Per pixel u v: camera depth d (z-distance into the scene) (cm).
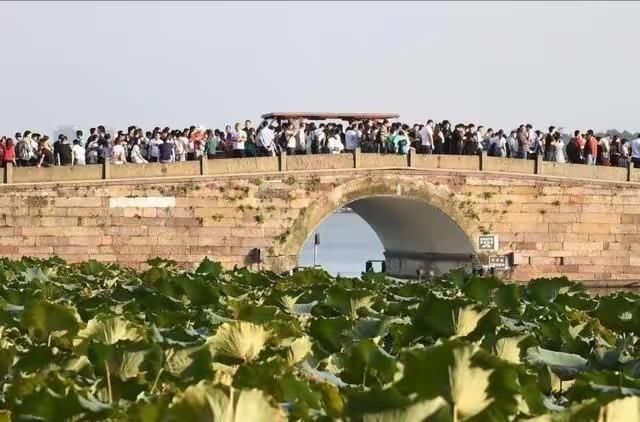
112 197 7419
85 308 2233
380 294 2702
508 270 8288
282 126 8131
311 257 16350
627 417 877
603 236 8494
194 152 7881
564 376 1471
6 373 1425
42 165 7438
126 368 1327
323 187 7862
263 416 836
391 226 9212
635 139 8850
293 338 1532
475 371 900
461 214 8175
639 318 2161
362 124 8331
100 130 7681
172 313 1978
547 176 8375
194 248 7588
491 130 8544
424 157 8125
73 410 1000
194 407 834
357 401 847
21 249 7225
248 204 7688
